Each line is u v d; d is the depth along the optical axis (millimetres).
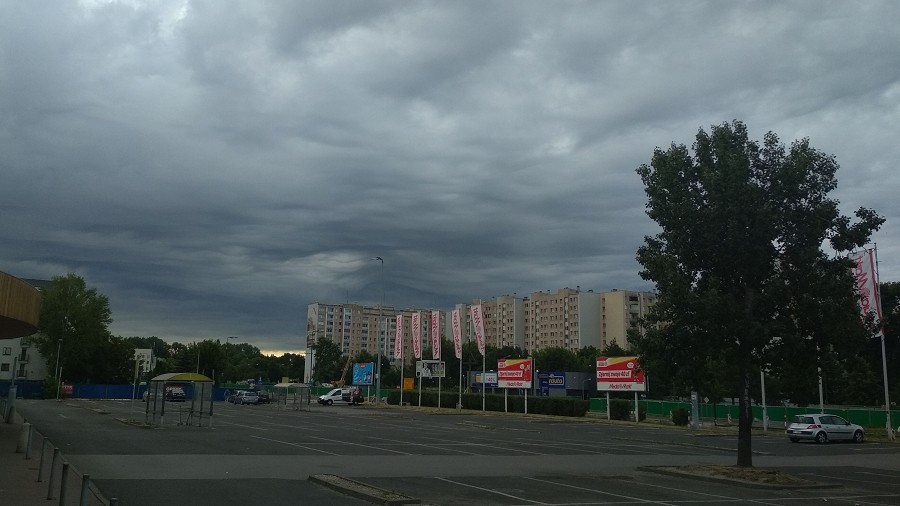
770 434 46562
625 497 15812
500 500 14695
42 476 15688
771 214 20375
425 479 17812
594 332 169750
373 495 13906
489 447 28562
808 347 20609
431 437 33031
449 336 197250
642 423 54219
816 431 39500
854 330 20297
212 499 13797
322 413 58188
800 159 20500
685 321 20828
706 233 21094
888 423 43281
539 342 180125
